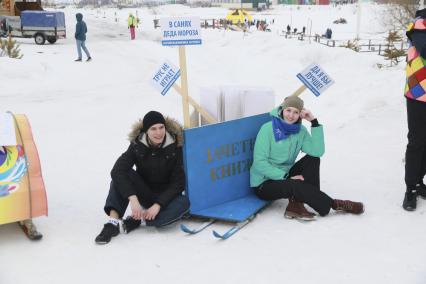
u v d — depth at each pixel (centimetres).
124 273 333
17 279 329
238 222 401
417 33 395
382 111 818
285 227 398
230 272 331
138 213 379
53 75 1466
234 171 443
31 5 2858
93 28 3822
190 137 407
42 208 380
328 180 512
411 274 321
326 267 333
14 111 980
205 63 1912
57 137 759
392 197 457
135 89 1271
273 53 1930
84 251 366
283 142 423
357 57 1638
